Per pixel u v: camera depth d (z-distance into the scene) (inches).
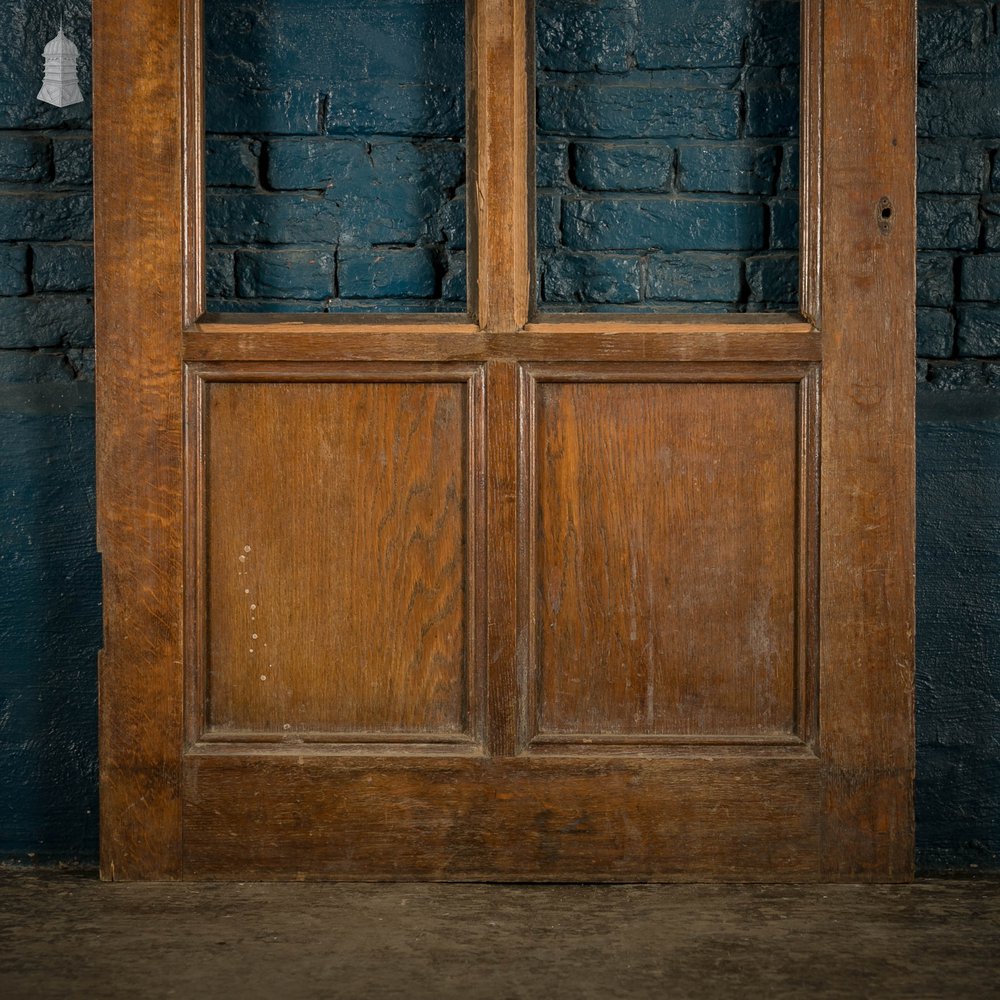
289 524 83.2
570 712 83.7
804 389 82.7
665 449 83.1
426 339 82.7
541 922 76.0
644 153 89.6
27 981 67.7
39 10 88.6
